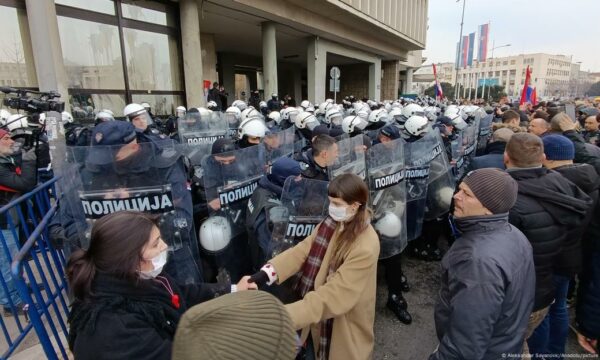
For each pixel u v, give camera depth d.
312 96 18.91
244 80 35.78
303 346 2.25
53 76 6.93
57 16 8.23
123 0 9.70
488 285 1.45
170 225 2.27
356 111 8.41
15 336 2.83
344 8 15.73
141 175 2.18
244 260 2.79
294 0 14.21
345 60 26.33
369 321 1.97
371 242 1.87
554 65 78.00
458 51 32.34
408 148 3.46
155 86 10.94
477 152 6.32
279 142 3.94
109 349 1.11
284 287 2.35
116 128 2.14
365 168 2.92
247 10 12.88
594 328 2.69
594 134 5.70
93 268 1.20
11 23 7.42
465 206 1.63
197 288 1.79
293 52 24.05
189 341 0.66
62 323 2.36
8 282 2.93
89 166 2.10
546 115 5.70
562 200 1.94
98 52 9.22
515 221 1.98
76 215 2.18
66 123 5.02
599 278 2.64
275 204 2.39
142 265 1.28
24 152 3.16
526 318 1.57
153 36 10.71
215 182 2.65
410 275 3.96
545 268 2.02
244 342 0.64
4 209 2.25
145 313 1.19
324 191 2.37
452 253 1.64
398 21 23.88
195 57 11.16
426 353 2.76
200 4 11.96
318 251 2.05
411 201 3.49
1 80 7.38
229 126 6.27
